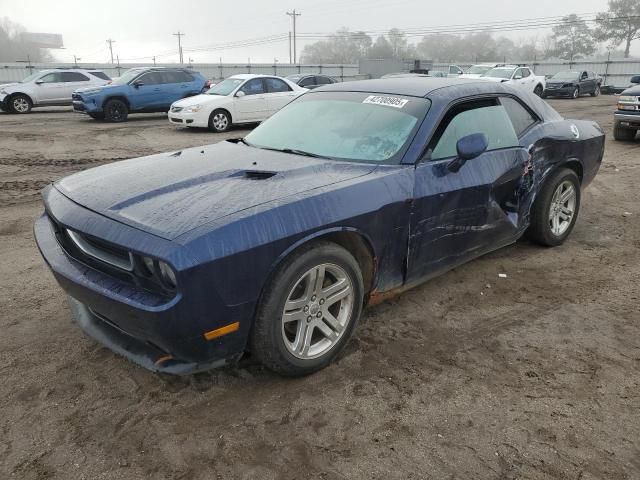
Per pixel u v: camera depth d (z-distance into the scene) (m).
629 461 2.41
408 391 2.89
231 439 2.52
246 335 2.67
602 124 15.71
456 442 2.52
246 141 4.09
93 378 2.97
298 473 2.32
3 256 4.78
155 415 2.68
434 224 3.45
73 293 2.80
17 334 3.43
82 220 2.71
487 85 4.17
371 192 3.05
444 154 3.55
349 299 3.05
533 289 4.18
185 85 17.70
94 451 2.44
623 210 6.41
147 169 3.33
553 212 4.89
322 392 2.87
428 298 3.99
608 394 2.88
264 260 2.56
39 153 10.50
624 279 4.38
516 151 4.14
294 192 2.85
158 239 2.41
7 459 2.39
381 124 3.62
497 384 2.96
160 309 2.36
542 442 2.52
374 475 2.31
